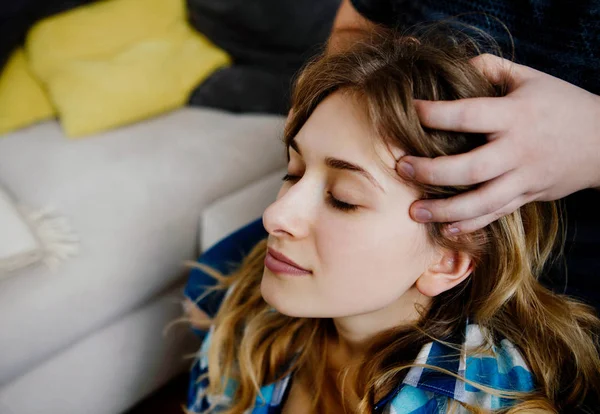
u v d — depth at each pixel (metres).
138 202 1.26
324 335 0.80
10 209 1.12
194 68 1.65
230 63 1.70
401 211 0.59
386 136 0.56
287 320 0.81
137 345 1.21
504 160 0.52
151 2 1.69
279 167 1.47
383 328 0.72
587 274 0.72
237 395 0.82
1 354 1.02
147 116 1.57
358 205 0.59
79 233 1.18
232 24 1.64
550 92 0.55
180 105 1.64
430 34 0.70
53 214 1.21
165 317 1.25
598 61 0.64
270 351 0.80
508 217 0.65
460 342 0.69
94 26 1.62
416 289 0.69
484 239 0.65
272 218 0.60
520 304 0.70
